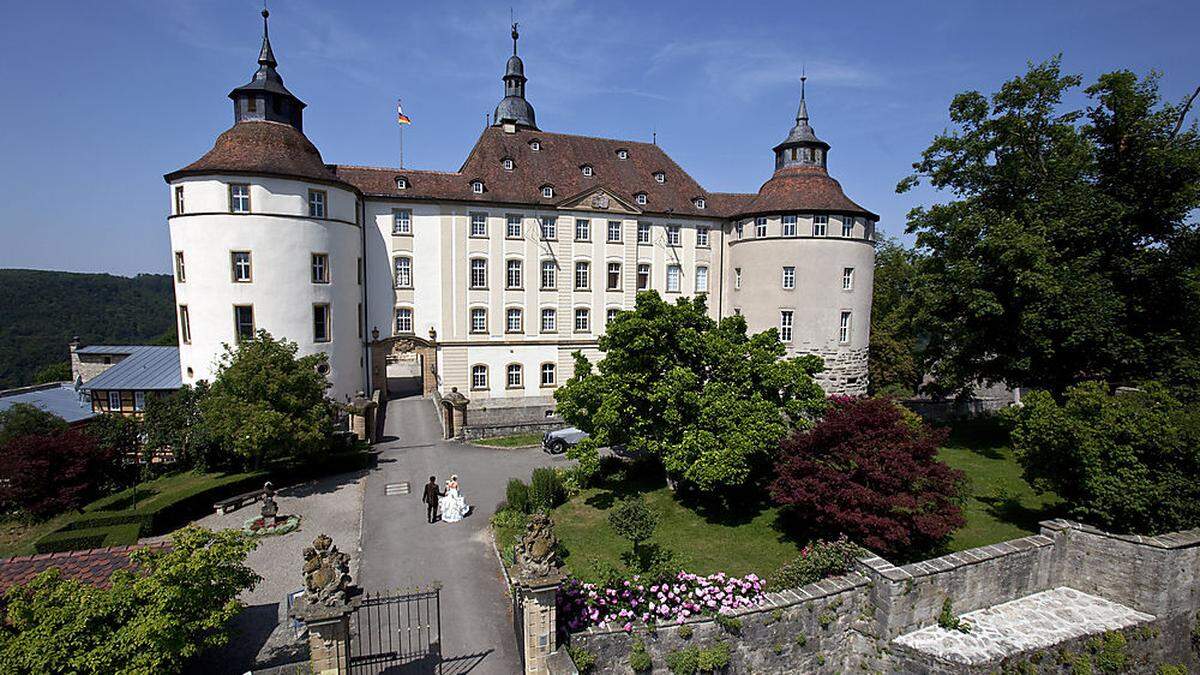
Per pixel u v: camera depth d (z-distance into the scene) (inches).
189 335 1264.8
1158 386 768.9
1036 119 1173.7
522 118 2000.5
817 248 1579.7
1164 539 666.2
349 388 1418.6
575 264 1718.8
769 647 604.7
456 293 1614.2
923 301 1317.7
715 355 914.1
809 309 1595.7
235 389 1009.5
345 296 1397.6
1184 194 967.6
